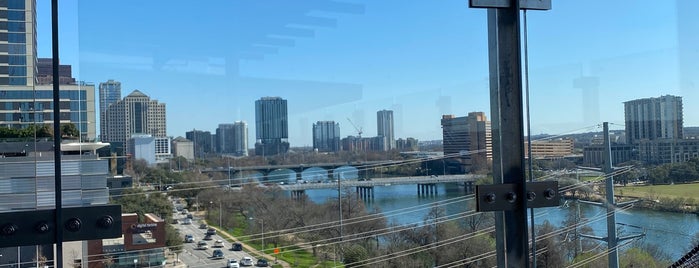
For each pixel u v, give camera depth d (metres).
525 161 4.18
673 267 4.73
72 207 3.54
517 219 4.10
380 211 5.12
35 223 3.42
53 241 3.45
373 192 5.20
